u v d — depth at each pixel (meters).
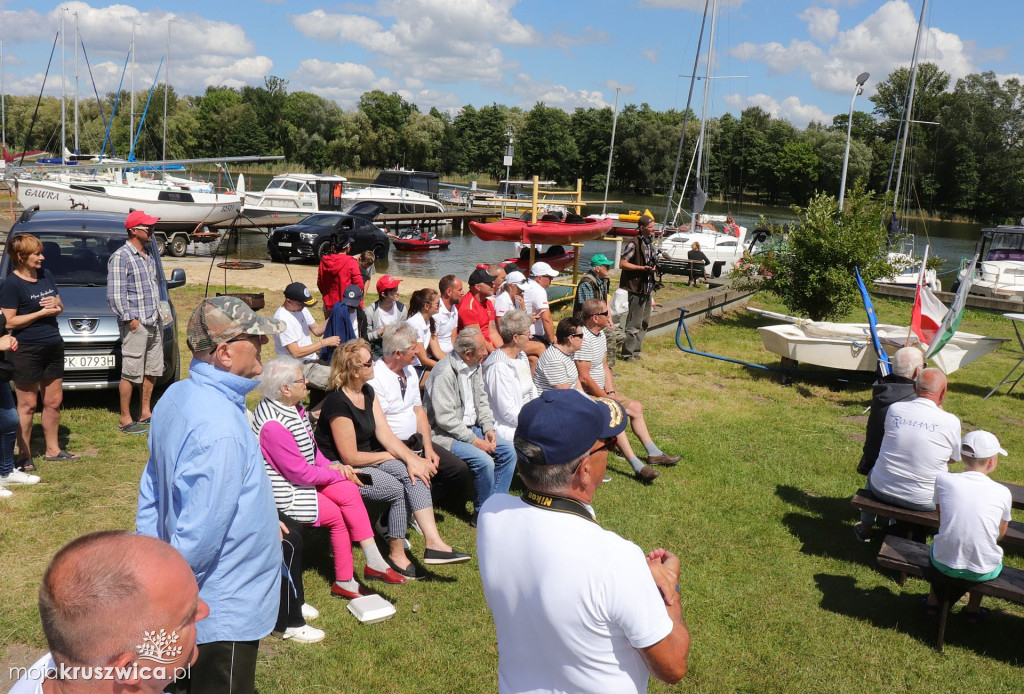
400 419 5.34
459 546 5.29
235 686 2.71
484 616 4.43
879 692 3.95
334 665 3.87
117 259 6.66
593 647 1.83
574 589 1.81
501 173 113.00
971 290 21.84
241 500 2.65
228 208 24.77
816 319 14.34
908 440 5.12
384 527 5.15
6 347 5.32
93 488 5.68
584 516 1.94
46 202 23.08
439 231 39.72
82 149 82.25
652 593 1.82
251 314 2.65
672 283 21.25
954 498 4.25
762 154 99.69
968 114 83.75
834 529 5.97
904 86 88.75
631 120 108.12
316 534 5.31
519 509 1.98
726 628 4.51
